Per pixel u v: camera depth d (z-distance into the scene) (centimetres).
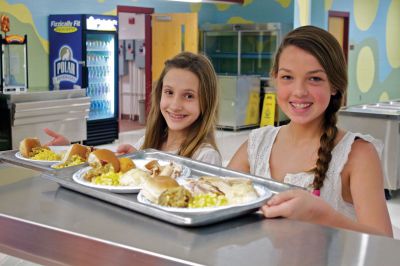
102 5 1068
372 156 169
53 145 209
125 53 1278
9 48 820
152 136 227
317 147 178
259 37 1270
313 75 161
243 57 1301
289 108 167
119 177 128
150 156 162
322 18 1160
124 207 109
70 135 855
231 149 920
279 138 190
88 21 926
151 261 86
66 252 96
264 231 97
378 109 654
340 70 164
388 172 617
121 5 1114
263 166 188
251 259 84
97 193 115
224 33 1314
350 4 1253
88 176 132
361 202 162
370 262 83
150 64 1210
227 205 108
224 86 1152
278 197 108
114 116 990
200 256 85
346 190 172
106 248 91
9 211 107
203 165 148
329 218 114
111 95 994
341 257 85
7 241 104
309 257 86
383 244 91
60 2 981
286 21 1326
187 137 215
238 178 126
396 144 611
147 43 1201
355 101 1311
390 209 586
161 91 222
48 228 98
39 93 799
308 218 111
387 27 1408
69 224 99
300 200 108
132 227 98
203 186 115
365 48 1332
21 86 834
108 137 972
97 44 974
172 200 107
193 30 1142
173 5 1266
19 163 170
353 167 169
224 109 1159
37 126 799
